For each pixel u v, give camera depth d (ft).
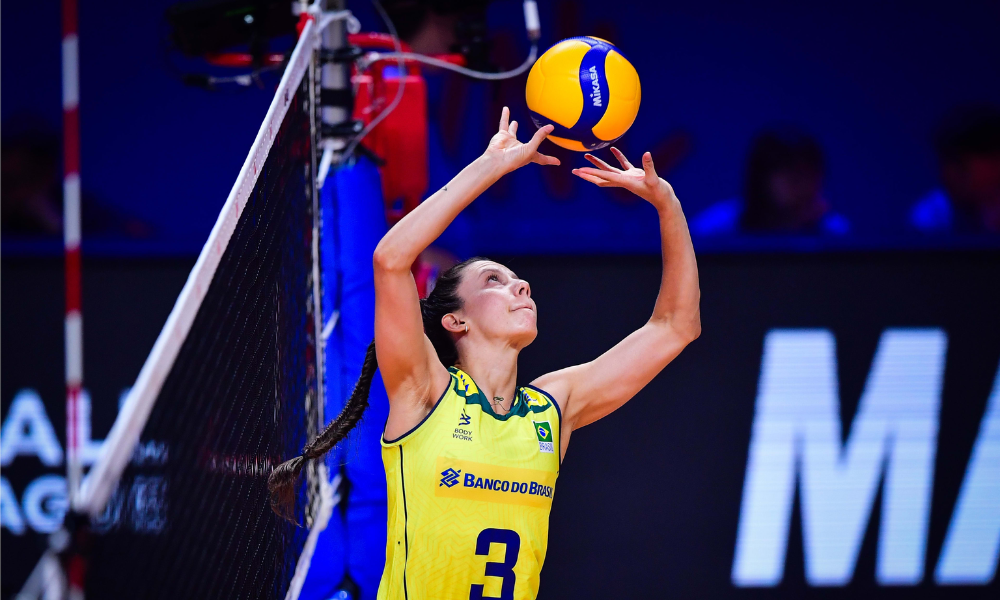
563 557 44.47
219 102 46.73
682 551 44.75
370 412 24.93
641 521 44.86
